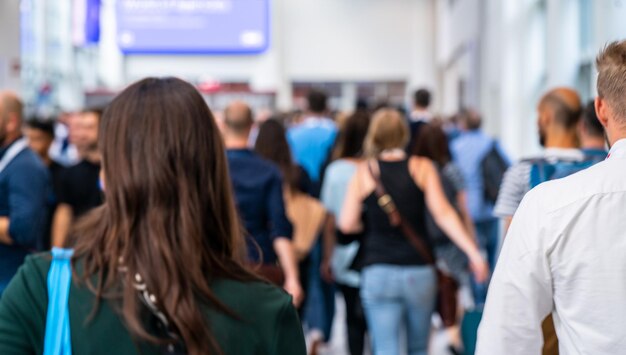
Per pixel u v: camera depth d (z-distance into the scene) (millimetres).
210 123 1589
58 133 9477
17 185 3561
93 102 14484
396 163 3689
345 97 21469
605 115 1771
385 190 3623
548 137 3020
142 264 1456
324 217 4773
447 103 19359
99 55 20109
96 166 4348
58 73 16688
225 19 17000
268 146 4707
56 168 5102
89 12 17188
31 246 3607
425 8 20969
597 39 6098
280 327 1510
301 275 4945
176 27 16938
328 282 5445
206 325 1436
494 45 10758
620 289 1622
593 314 1636
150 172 1509
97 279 1458
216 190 1574
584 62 6988
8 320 1440
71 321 1433
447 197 5082
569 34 7289
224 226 1594
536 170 2797
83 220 1573
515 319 1717
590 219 1649
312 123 6449
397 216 3607
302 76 21281
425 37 21062
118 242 1486
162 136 1527
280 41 21094
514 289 1715
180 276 1459
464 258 4910
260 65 20969
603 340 1625
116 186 1517
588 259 1641
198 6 16938
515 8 9719
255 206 3748
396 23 21156
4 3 8258
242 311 1479
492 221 6496
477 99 12328
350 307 4531
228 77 21016
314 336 5496
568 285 1664
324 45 21219
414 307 3635
